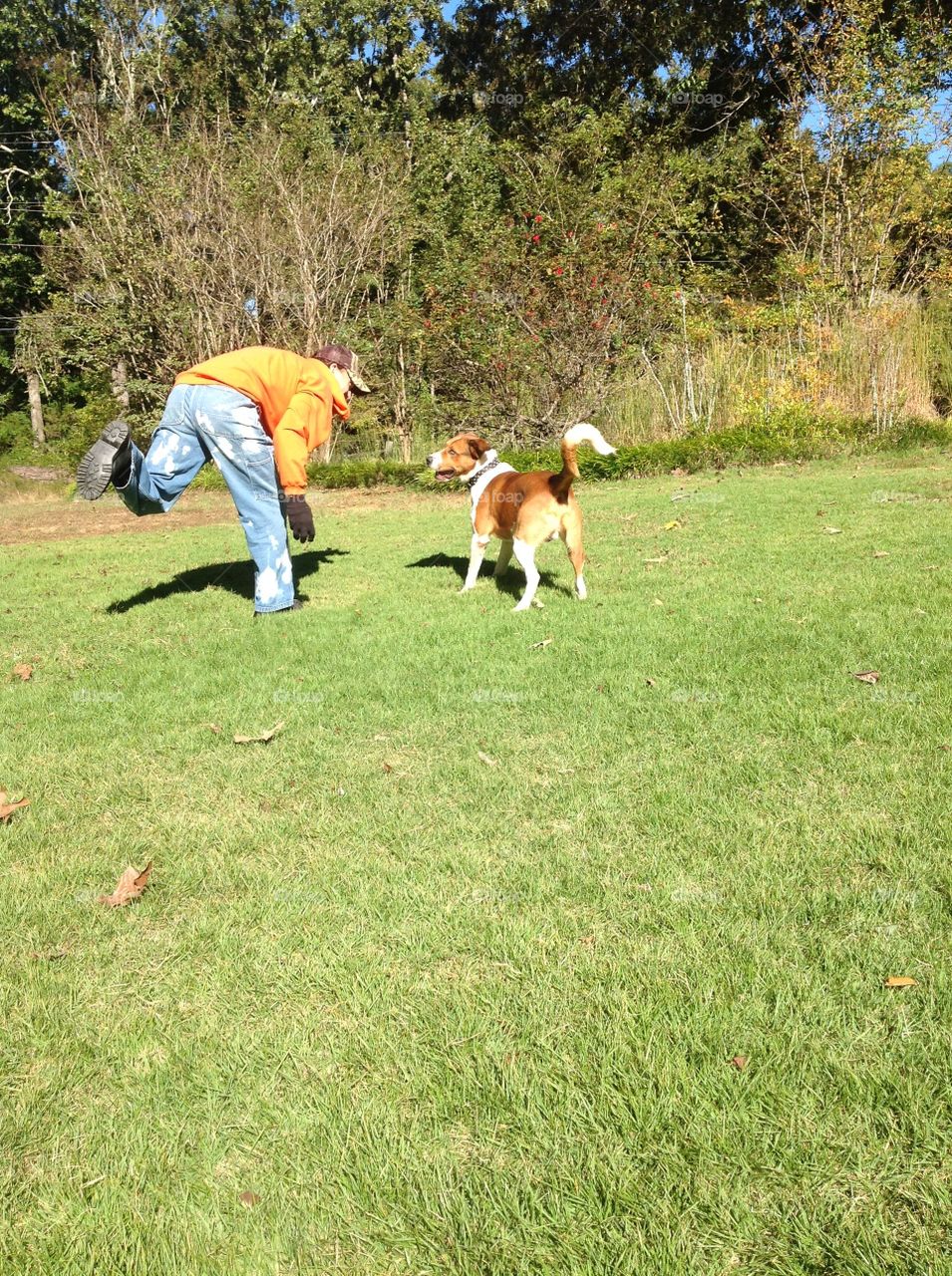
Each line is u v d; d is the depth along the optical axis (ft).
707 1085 6.48
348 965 8.05
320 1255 5.46
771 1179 5.75
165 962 8.31
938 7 68.69
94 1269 5.41
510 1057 6.88
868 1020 7.01
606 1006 7.34
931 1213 5.45
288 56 107.76
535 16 98.63
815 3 79.61
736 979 7.56
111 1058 7.11
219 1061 7.00
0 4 106.73
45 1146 6.33
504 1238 5.48
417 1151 6.11
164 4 103.81
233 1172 6.04
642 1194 5.69
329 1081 6.75
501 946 8.16
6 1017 7.66
